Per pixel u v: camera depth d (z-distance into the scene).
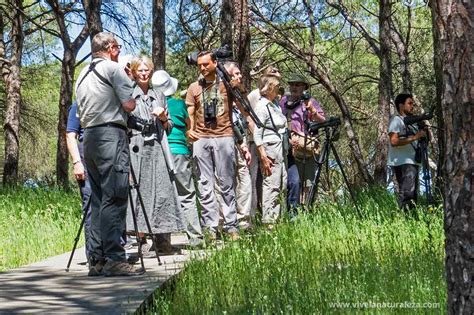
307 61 27.28
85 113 8.05
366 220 11.11
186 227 10.20
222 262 8.13
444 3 9.41
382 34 25.11
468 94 4.75
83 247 12.05
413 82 27.75
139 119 9.51
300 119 12.31
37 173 39.78
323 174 29.62
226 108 10.80
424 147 12.61
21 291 7.35
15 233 13.19
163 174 9.64
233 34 15.45
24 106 38.38
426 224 10.42
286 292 6.72
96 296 7.01
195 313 6.66
